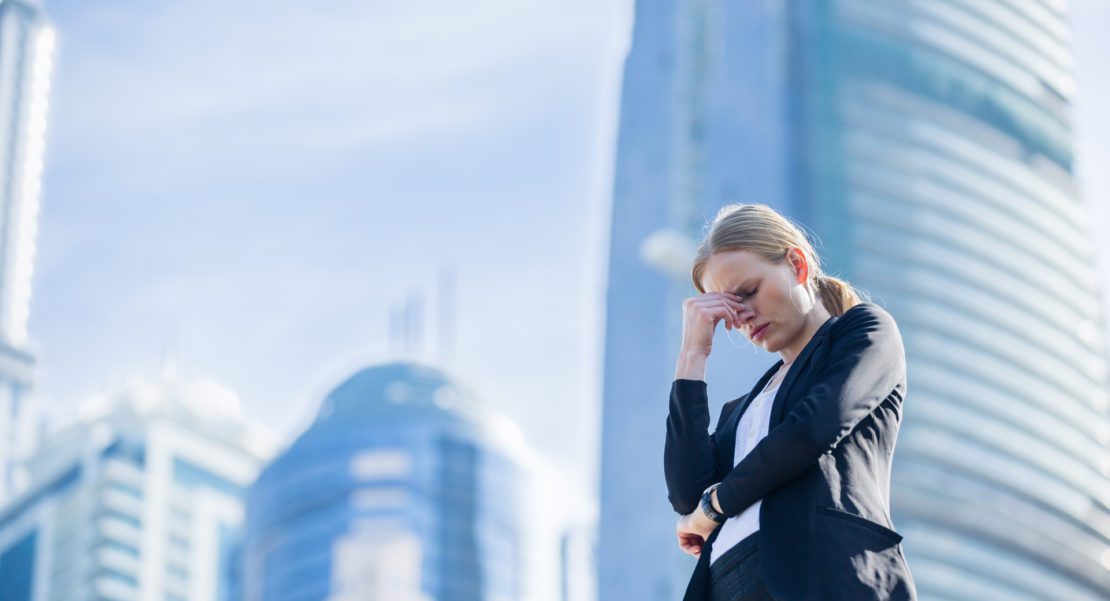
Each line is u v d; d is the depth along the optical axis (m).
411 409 153.12
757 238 3.71
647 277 111.00
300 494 147.62
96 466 168.38
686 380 3.74
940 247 107.88
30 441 177.25
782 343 3.75
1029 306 109.38
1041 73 123.00
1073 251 115.75
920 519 97.44
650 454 103.19
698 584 3.52
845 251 103.81
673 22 121.12
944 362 103.00
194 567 167.62
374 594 140.62
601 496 106.44
